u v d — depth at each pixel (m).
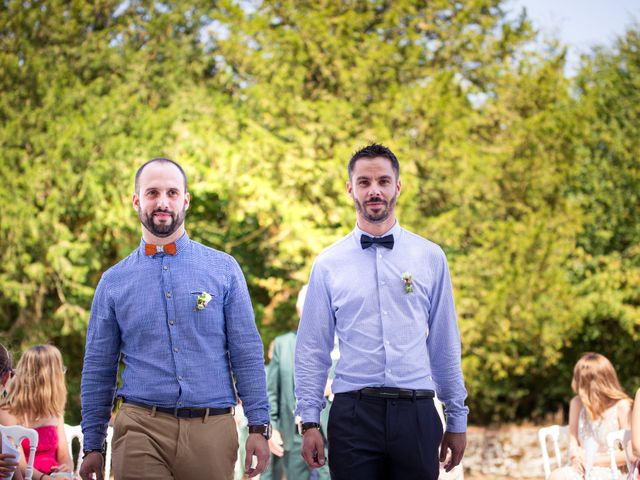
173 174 3.47
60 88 10.62
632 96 12.27
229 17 11.28
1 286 9.95
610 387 6.11
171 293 3.43
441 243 10.88
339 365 3.54
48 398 5.29
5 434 4.81
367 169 3.54
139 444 3.32
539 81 11.76
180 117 10.67
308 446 3.54
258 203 9.95
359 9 12.21
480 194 11.45
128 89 10.98
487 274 10.90
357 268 3.56
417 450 3.40
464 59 12.23
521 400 12.52
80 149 9.98
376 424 3.41
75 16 11.34
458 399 3.62
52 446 5.30
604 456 6.04
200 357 3.42
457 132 11.04
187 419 3.36
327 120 10.63
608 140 12.10
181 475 3.36
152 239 3.52
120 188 9.97
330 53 11.35
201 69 11.64
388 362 3.44
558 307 10.84
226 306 3.53
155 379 3.37
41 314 10.62
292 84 10.92
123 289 3.46
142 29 11.77
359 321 3.50
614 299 11.37
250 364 3.53
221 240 11.64
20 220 9.85
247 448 3.50
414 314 3.51
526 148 11.46
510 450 11.09
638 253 11.91
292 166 10.12
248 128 10.46
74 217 10.38
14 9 10.96
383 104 10.88
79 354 11.68
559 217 11.27
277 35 11.25
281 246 10.09
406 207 10.55
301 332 3.64
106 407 3.55
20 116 10.34
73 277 9.93
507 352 11.19
